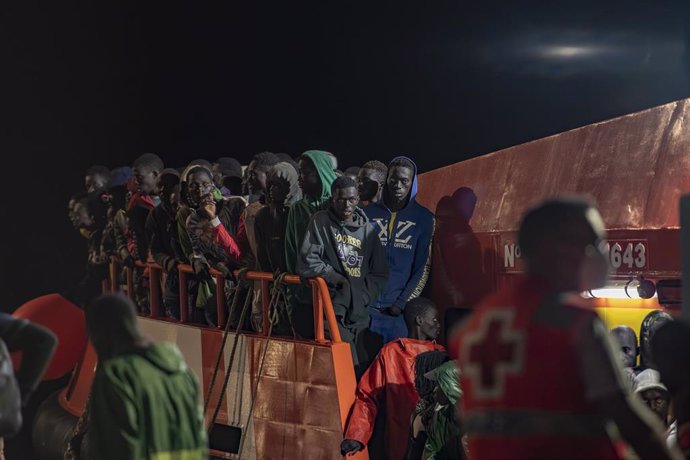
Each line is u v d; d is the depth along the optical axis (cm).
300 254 728
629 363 637
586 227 369
